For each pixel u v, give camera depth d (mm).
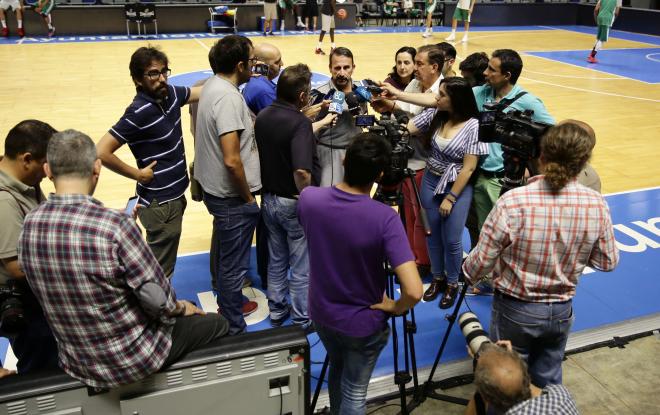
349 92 4164
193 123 4242
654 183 7191
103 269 2146
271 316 4176
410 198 4605
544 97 11344
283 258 4023
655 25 20531
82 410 2453
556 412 2123
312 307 2709
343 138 4156
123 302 2270
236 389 2676
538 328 2721
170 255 3799
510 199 2578
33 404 2363
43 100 9820
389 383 3637
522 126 2982
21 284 2680
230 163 3344
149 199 3648
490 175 4258
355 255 2482
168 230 3711
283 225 3807
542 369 2928
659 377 3758
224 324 2770
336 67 4156
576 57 15969
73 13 17125
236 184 3438
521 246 2594
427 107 4230
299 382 2762
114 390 2477
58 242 2129
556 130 2490
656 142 8836
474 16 21672
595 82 12875
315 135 3977
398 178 3033
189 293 4660
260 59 4293
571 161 2451
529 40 18750
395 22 21031
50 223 2145
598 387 3654
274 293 4086
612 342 4094
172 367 2529
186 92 3781
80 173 2184
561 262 2615
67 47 15117
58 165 2156
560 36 19828
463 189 4121
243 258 3766
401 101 4469
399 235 2439
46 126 2695
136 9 16922
